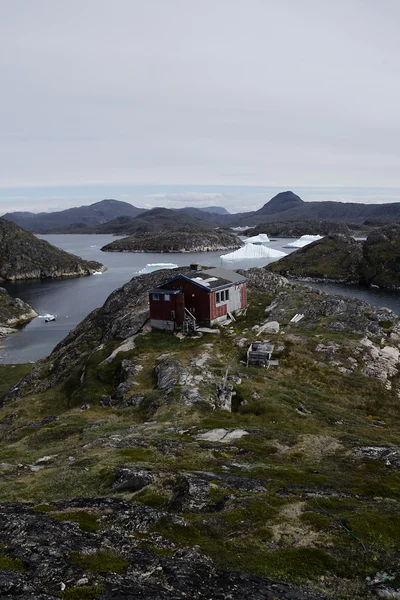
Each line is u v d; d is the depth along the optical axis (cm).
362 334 4984
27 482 1830
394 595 991
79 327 7181
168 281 5462
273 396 3466
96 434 2692
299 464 2023
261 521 1334
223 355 4434
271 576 1044
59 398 4491
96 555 1077
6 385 6219
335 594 992
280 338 4872
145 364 4316
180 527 1272
